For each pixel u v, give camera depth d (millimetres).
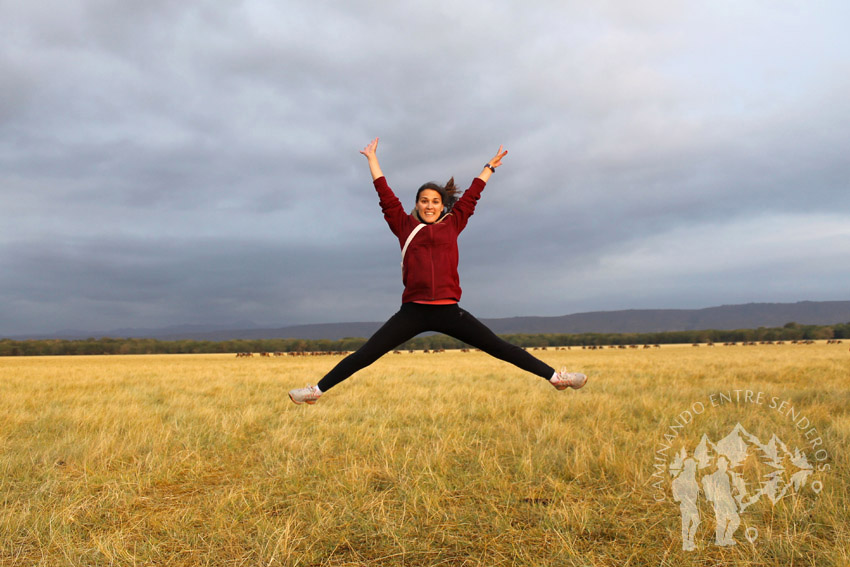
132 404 9688
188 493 4551
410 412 8758
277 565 3062
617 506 3906
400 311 3148
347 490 4434
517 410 8508
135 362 43375
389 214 3414
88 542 3445
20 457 5516
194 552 3289
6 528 3545
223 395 11977
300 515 3891
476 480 4578
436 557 3195
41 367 30297
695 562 3051
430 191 3367
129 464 5441
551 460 5188
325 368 26047
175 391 12969
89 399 10945
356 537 3504
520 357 3074
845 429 5734
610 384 12531
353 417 8398
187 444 6152
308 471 5078
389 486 4582
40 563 3102
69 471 5176
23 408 9547
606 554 3178
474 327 3098
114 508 4094
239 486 4660
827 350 41594
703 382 13000
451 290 3105
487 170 3561
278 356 65125
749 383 12312
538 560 3102
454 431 6672
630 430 6555
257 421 8102
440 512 3857
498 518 3701
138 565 3102
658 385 12305
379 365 26688
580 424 7230
